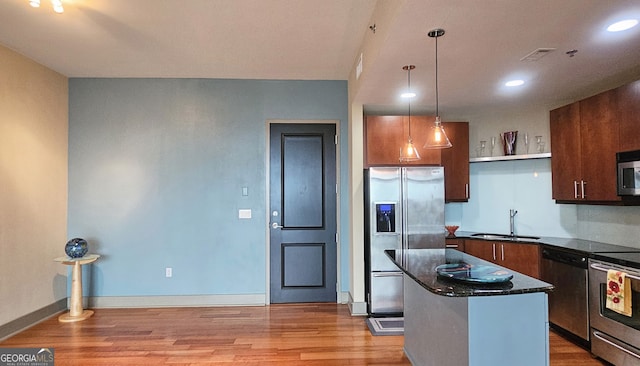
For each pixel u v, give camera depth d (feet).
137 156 14.96
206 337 11.70
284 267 15.34
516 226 15.20
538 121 14.76
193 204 15.10
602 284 9.77
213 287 15.10
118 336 11.79
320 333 12.01
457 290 6.33
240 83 15.25
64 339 11.55
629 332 8.85
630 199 10.30
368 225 13.85
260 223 15.24
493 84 11.60
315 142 15.48
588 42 8.38
